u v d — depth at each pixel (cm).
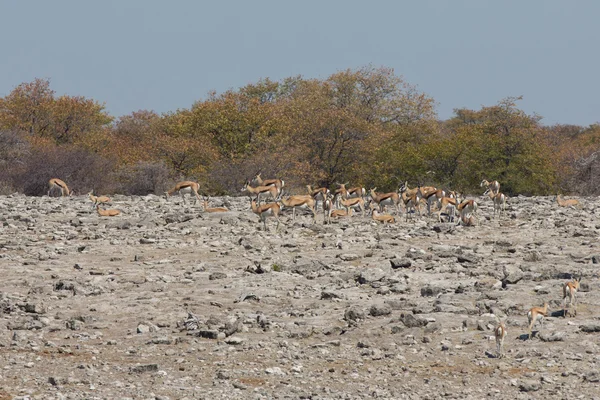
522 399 4259
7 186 19312
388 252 8906
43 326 5944
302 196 11644
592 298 6366
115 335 5756
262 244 9600
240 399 4322
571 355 4947
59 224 11562
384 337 5503
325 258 8606
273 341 5488
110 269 8262
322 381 4647
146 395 4375
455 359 5000
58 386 4534
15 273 8019
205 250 9388
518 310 6059
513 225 11181
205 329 5728
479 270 7725
